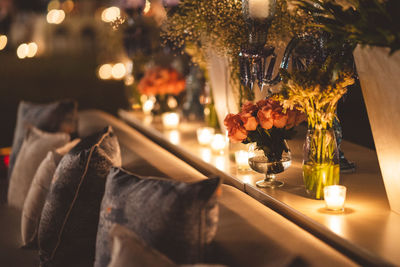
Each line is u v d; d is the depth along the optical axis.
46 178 2.38
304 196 1.88
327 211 1.71
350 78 1.71
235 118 1.93
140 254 1.41
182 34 2.51
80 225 2.08
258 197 1.98
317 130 1.79
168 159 2.36
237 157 2.29
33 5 11.98
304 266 1.34
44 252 2.12
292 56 2.04
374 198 1.85
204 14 2.24
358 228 1.56
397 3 1.45
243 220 1.62
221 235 1.55
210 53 2.75
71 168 2.09
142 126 3.61
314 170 1.82
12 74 9.73
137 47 3.55
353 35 1.50
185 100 3.66
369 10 1.46
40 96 8.12
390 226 1.57
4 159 3.54
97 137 2.22
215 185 1.50
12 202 2.87
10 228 2.58
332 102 1.75
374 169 2.23
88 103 7.78
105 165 2.09
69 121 3.37
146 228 1.53
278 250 1.41
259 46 2.01
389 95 1.57
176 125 3.41
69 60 11.39
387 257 1.35
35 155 2.80
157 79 3.57
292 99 1.76
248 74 2.10
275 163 1.98
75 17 12.44
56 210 2.09
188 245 1.49
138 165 2.27
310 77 1.67
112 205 1.69
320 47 1.93
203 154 2.64
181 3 2.33
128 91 4.26
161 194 1.55
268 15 1.95
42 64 10.85
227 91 2.70
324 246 1.42
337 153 1.83
